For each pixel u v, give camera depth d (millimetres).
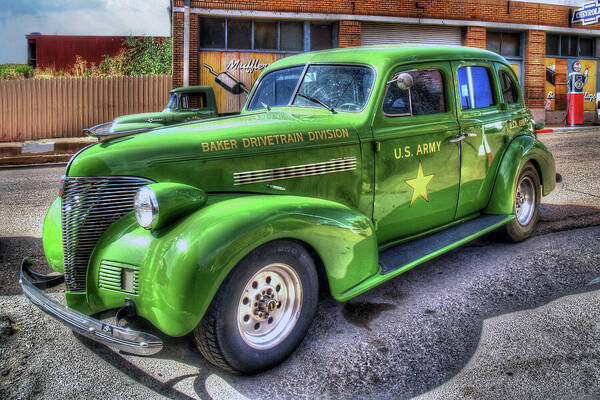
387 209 3619
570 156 10172
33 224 5848
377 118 3479
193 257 2355
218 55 15875
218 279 2379
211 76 15914
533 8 18828
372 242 3113
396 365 2811
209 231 2416
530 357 2846
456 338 3084
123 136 2980
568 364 2768
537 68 19328
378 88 3480
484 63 4438
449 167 4000
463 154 4105
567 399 2467
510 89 4910
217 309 2434
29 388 2609
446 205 4066
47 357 2918
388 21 16812
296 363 2850
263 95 4125
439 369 2764
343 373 2742
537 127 5328
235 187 2967
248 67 16172
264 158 3051
